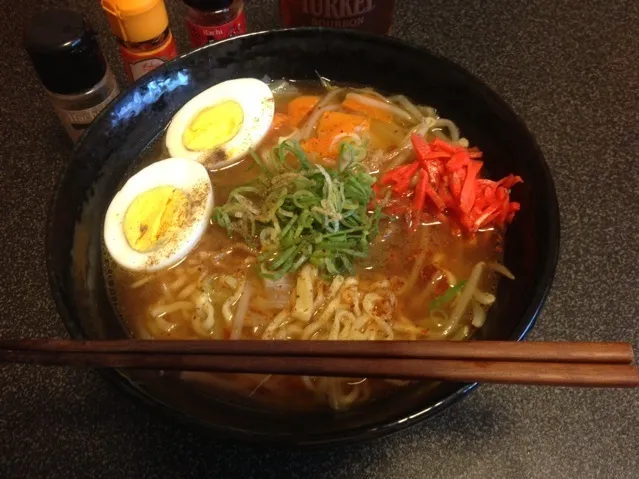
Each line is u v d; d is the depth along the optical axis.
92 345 0.21
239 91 0.32
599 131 0.33
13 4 0.39
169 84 0.30
